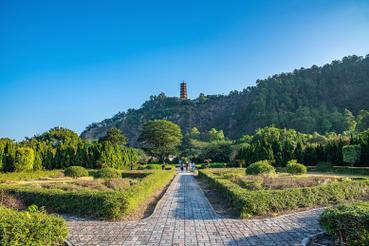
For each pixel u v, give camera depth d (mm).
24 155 33969
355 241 6156
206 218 10812
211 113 142875
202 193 18422
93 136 153000
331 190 13016
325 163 40719
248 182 16656
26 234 6340
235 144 66312
